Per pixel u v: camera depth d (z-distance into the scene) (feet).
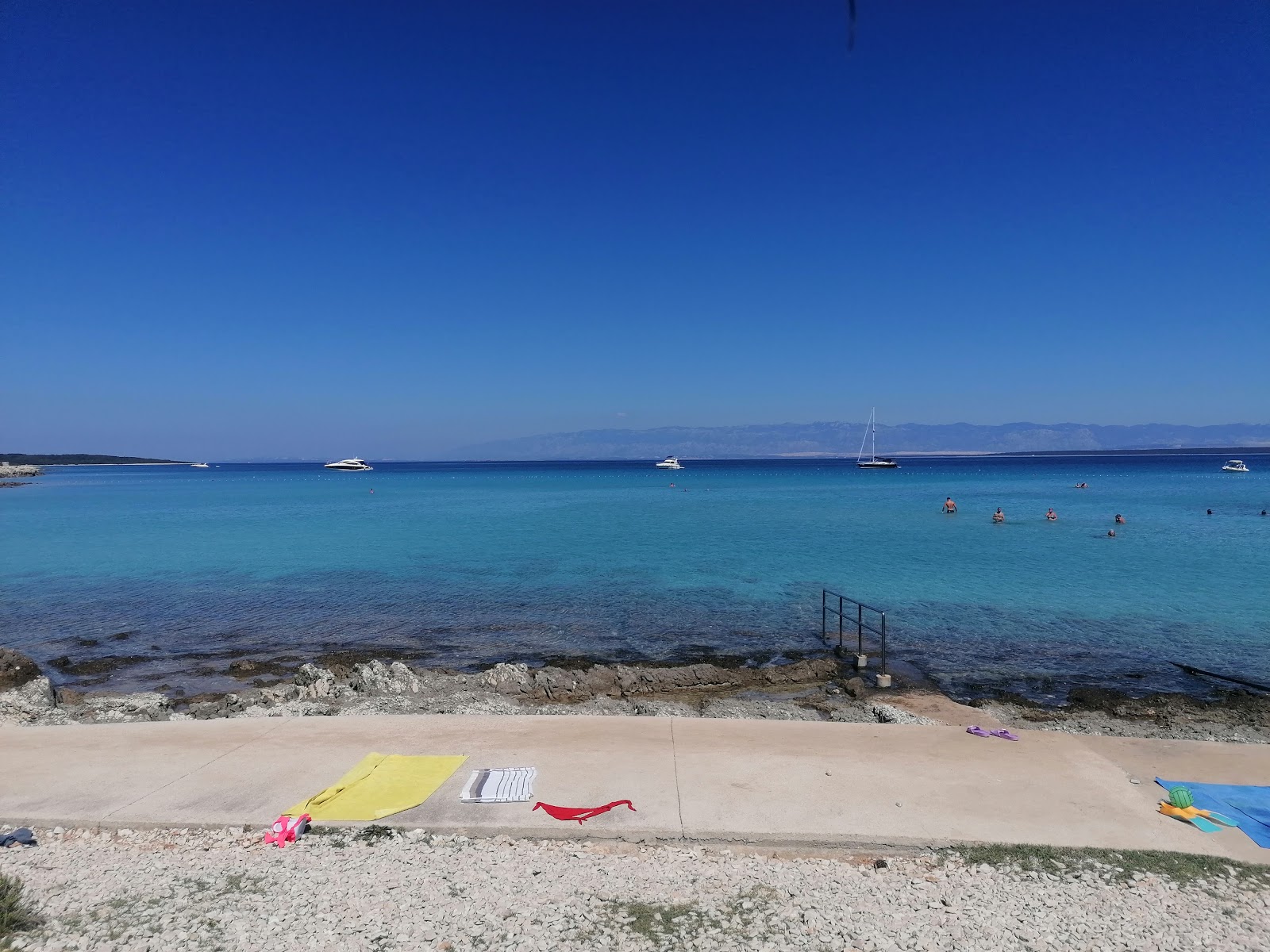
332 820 20.66
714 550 95.35
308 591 71.46
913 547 96.53
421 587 72.84
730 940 15.39
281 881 17.63
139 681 45.60
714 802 21.58
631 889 17.35
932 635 53.52
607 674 43.57
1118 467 461.78
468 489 271.90
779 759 24.82
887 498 191.62
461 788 22.67
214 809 21.39
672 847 19.60
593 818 20.58
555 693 41.91
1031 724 36.40
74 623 59.93
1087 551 91.35
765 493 224.33
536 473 536.42
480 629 57.06
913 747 26.07
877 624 56.59
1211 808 21.44
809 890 17.38
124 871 18.12
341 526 131.54
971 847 19.29
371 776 23.41
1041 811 21.20
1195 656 48.06
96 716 37.32
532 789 22.48
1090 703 39.60
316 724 28.68
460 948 15.05
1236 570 78.07
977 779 23.27
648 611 62.23
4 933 15.12
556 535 113.91
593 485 304.30
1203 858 18.75
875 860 18.99
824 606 55.11
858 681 42.22
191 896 16.92
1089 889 17.38
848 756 25.13
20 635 56.49
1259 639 51.96
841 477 351.46
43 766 24.49
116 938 15.24
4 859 18.86
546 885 17.48
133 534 120.47
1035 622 56.85
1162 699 40.19
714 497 207.62
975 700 40.45
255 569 84.33
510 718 29.37
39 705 38.55
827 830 19.90
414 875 17.88
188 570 83.66
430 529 124.47
